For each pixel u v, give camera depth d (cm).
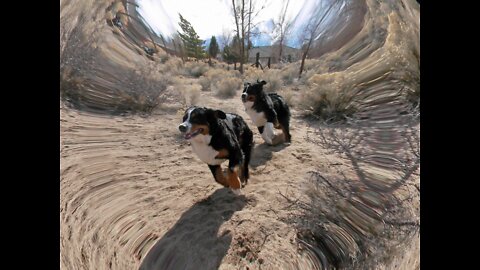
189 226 307
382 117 419
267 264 257
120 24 1395
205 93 1198
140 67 912
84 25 806
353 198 309
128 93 761
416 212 258
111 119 655
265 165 469
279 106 570
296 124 704
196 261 263
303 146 544
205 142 325
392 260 222
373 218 278
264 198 362
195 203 354
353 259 247
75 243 250
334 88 704
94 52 771
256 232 294
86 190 354
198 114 313
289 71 1812
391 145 358
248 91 521
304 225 295
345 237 271
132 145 532
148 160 478
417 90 466
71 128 548
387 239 245
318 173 358
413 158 332
